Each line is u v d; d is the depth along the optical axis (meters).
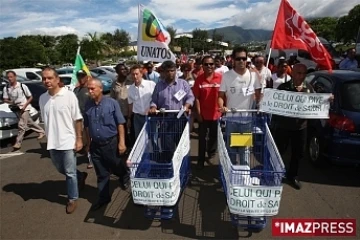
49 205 4.35
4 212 4.20
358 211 3.95
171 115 4.44
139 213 4.06
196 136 7.64
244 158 4.16
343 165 5.16
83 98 5.22
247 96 4.43
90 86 3.76
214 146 5.67
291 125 4.38
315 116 4.09
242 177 3.14
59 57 54.53
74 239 3.54
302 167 5.34
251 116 4.30
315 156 5.23
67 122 3.85
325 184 4.70
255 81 4.46
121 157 4.29
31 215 4.09
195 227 3.70
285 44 4.46
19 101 6.90
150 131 4.39
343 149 4.59
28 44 50.03
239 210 3.10
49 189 4.88
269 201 3.03
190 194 4.49
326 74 5.48
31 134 8.48
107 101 3.92
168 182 3.23
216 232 3.60
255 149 4.23
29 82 11.08
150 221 3.86
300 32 4.35
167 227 3.72
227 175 3.30
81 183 4.73
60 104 3.79
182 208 4.12
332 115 4.76
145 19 5.45
